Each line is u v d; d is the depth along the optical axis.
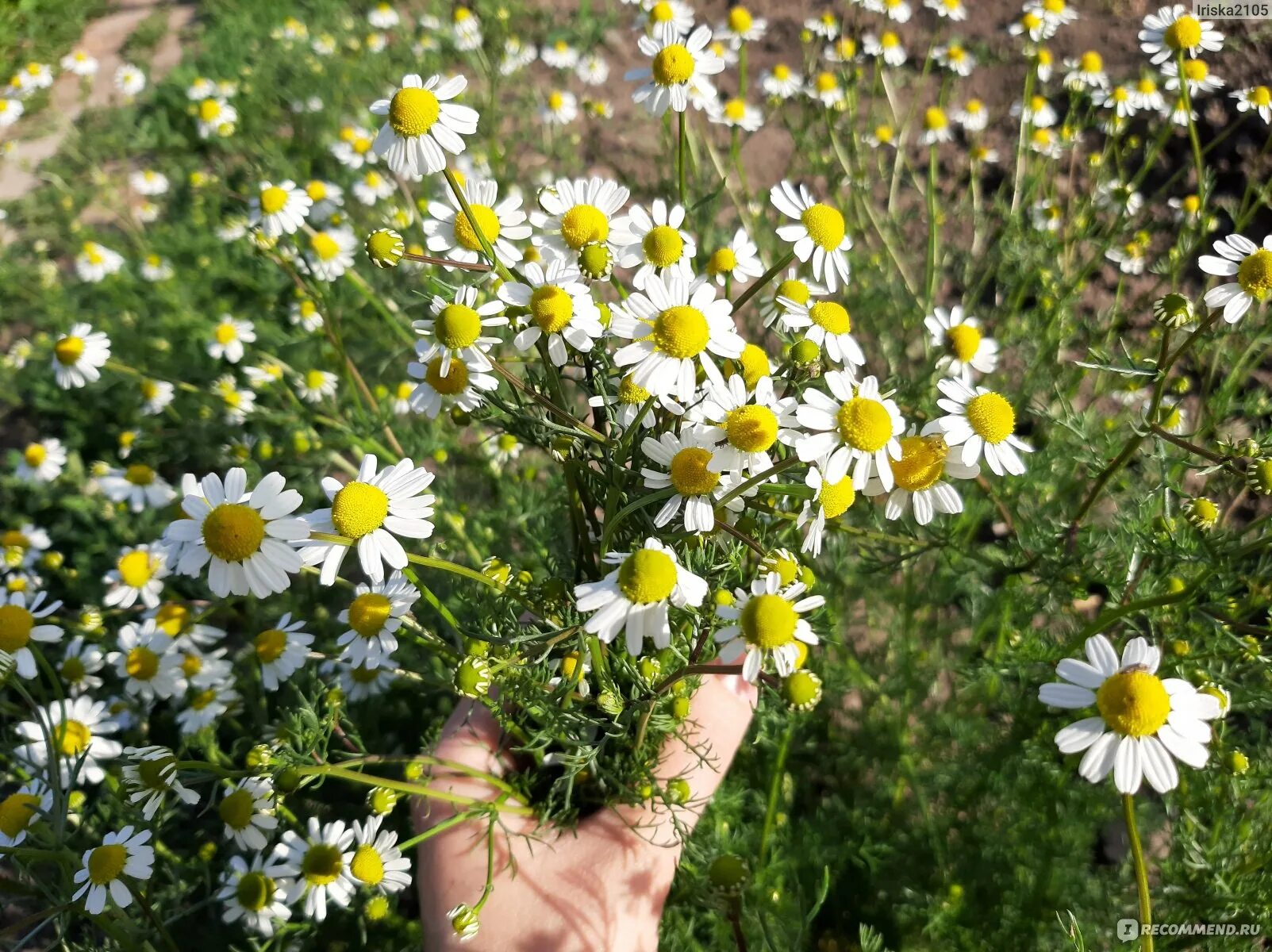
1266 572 0.26
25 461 0.44
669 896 0.29
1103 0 0.57
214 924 0.32
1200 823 0.28
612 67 0.68
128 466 0.47
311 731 0.23
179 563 0.19
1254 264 0.22
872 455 0.19
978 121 0.48
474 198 0.24
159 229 0.58
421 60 0.66
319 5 0.78
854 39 0.52
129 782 0.21
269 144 0.60
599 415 0.23
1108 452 0.32
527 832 0.24
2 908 0.24
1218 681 0.25
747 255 0.26
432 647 0.23
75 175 0.68
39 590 0.41
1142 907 0.17
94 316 0.52
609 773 0.23
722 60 0.28
